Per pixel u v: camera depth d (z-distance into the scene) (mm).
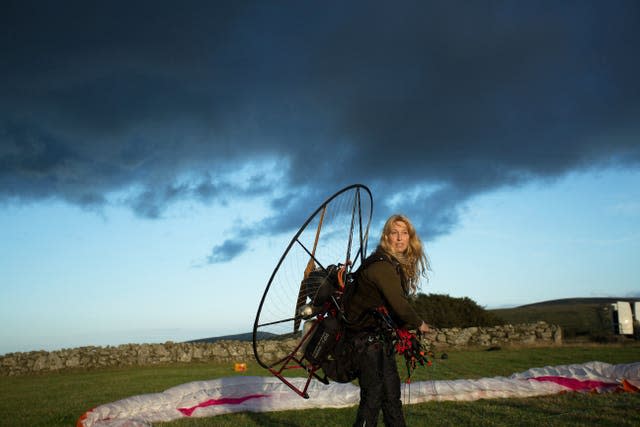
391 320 4207
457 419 6164
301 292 4473
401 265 4367
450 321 24266
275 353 21609
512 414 6230
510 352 17625
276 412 7355
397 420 4215
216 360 21281
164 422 6867
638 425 5254
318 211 4449
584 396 7215
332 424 6367
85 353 21062
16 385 15492
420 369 12117
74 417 7727
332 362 4340
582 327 22656
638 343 18906
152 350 21344
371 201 5070
